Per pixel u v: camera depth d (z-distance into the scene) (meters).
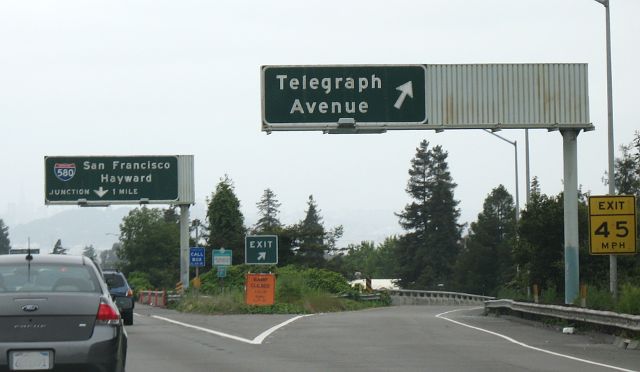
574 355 19.47
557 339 23.70
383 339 22.94
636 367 17.20
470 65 34.41
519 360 18.16
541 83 34.38
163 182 61.38
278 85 34.09
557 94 34.38
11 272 12.10
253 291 41.69
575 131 34.50
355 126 34.09
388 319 31.77
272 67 34.09
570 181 33.62
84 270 12.30
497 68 34.41
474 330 26.39
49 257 12.51
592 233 27.38
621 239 27.31
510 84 34.38
